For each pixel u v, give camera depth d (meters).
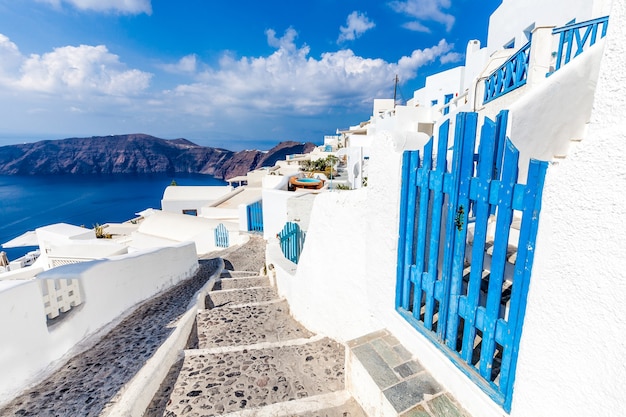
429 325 2.59
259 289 6.92
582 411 1.42
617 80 1.24
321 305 4.40
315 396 2.92
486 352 2.04
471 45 13.95
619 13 1.22
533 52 4.81
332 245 3.99
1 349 2.93
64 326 3.76
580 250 1.36
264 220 13.49
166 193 34.66
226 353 3.93
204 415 2.90
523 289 1.73
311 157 38.97
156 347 3.94
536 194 1.62
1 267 28.03
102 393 3.00
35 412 2.77
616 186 1.21
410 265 2.78
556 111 3.61
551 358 1.54
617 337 1.25
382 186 2.98
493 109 6.57
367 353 2.77
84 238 21.67
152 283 6.45
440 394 2.30
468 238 3.29
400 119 16.53
